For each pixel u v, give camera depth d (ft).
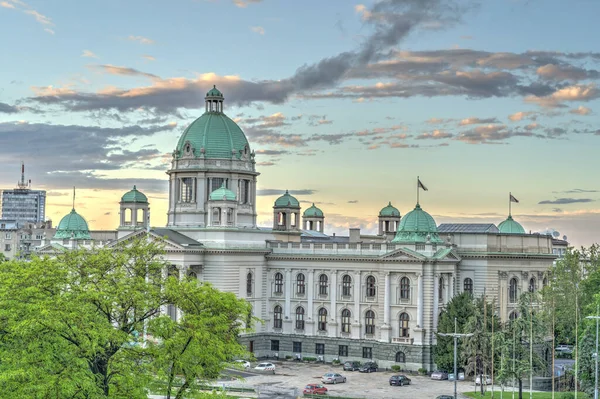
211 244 611.88
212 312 307.78
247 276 622.13
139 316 294.66
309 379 527.81
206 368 301.63
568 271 573.74
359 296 595.88
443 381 527.40
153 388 291.17
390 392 484.74
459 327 540.52
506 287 608.19
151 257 319.27
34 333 270.46
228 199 624.59
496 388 502.79
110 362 280.51
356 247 601.62
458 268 606.14
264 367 549.13
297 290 624.18
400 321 574.56
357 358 592.19
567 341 559.38
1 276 303.68
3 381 256.73
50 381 257.34
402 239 582.76
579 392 472.03
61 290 295.07
